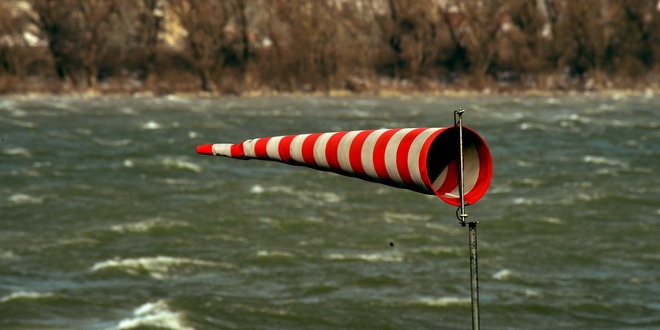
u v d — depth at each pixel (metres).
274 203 114.31
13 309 73.00
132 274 83.62
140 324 70.38
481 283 81.56
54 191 122.38
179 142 178.25
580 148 168.75
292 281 81.69
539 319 73.69
